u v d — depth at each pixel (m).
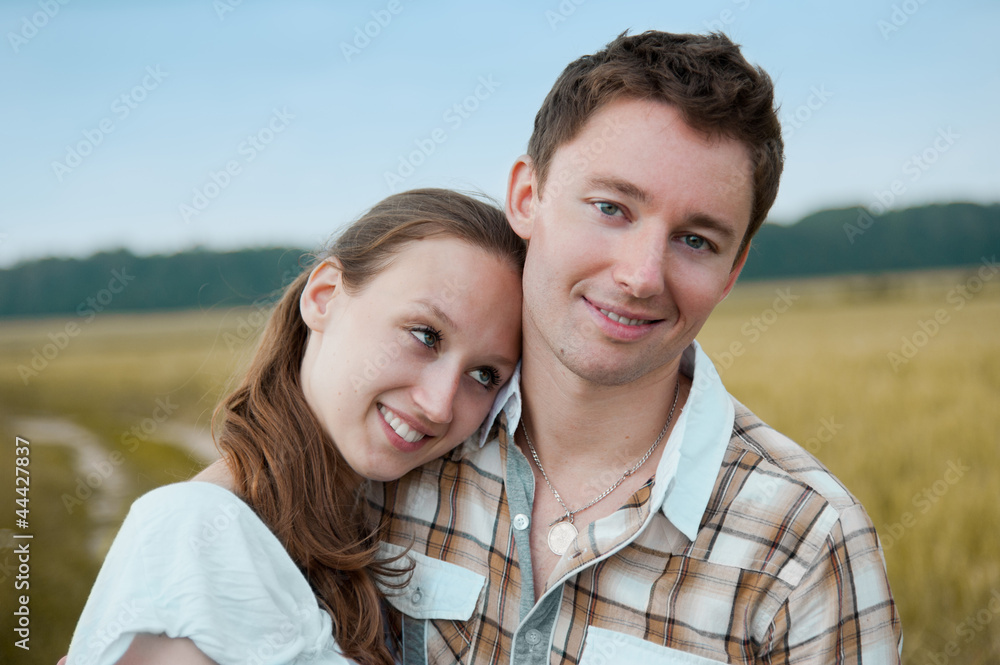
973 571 4.65
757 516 1.44
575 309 1.42
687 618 1.42
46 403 16.09
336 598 1.58
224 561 1.42
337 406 1.59
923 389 9.01
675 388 1.65
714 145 1.33
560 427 1.59
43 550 6.22
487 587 1.58
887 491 6.03
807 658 1.37
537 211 1.49
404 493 1.75
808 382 9.91
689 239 1.39
